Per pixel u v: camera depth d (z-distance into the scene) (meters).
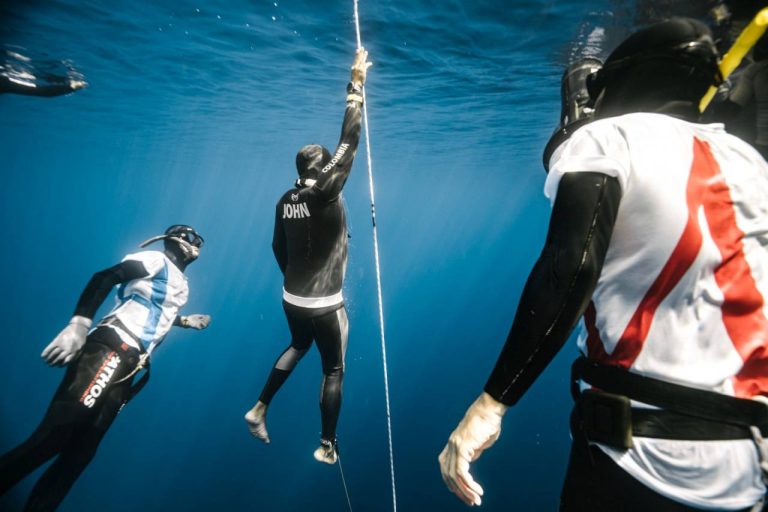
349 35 7.04
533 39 6.64
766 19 0.74
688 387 0.74
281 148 19.20
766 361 0.73
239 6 6.18
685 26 0.86
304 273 2.69
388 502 12.16
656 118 0.82
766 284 0.75
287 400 18.14
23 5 6.25
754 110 1.42
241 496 12.99
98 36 7.32
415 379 21.02
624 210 0.76
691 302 0.75
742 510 0.72
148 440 16.56
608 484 0.81
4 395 19.03
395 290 53.69
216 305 56.47
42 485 3.06
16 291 50.50
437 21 6.33
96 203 55.75
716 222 0.74
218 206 56.19
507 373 0.76
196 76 9.56
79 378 3.08
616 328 0.80
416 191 35.09
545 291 0.73
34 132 17.31
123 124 14.90
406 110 11.58
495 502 12.08
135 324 3.34
